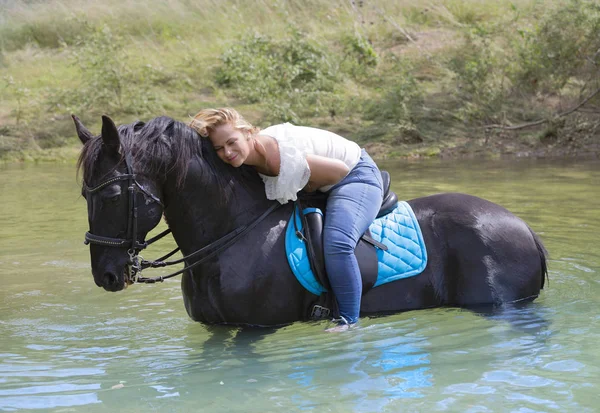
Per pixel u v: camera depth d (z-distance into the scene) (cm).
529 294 477
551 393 353
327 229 437
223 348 427
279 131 446
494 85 1410
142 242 413
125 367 406
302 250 442
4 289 577
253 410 346
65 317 508
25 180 1103
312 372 387
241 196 440
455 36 1623
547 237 671
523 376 374
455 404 344
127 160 401
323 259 438
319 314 450
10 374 399
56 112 1513
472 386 363
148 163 407
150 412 347
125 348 439
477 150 1231
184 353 425
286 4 1877
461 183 945
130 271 415
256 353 416
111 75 1517
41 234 761
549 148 1224
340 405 347
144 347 440
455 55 1532
